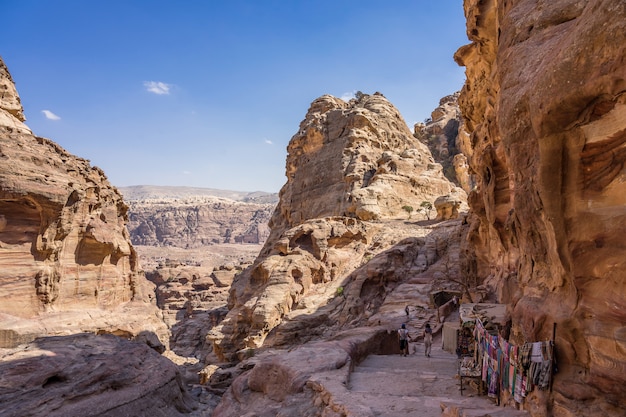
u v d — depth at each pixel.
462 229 52.47
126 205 47.44
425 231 61.78
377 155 86.88
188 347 81.12
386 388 13.12
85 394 17.14
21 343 30.95
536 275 11.00
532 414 8.83
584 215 8.07
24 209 34.53
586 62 7.32
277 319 46.09
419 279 47.78
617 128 7.35
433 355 22.78
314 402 11.82
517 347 9.66
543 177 8.54
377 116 93.69
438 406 10.71
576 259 8.30
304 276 51.31
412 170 84.81
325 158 88.50
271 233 96.31
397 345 22.97
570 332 8.51
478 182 33.16
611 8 6.85
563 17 10.13
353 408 10.28
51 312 34.69
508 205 19.97
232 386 15.73
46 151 37.03
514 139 10.41
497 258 30.95
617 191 7.54
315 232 56.78
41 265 34.81
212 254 187.62
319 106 104.44
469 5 28.78
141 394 18.69
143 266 153.62
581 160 8.04
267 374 14.59
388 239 58.31
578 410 7.86
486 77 29.42
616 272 7.50
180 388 22.38
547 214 8.68
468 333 18.50
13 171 32.84
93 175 41.66
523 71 10.25
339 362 14.55
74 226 37.91
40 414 15.34
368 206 72.25
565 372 8.59
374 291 48.19
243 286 73.12
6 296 32.59
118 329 38.50
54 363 18.33
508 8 14.77
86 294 38.59
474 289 34.28
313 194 87.12
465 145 113.38
